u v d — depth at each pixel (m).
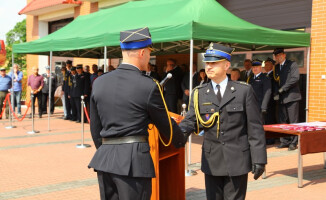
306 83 9.60
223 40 7.28
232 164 3.20
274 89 8.90
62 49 10.30
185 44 11.48
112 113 2.65
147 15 9.16
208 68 3.28
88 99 13.59
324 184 5.92
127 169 2.54
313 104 9.51
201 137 10.41
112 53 15.45
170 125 2.75
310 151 5.76
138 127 2.63
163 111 2.69
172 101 11.35
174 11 8.58
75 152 8.39
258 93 8.77
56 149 8.71
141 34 2.71
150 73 12.03
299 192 5.51
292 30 10.27
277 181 6.07
